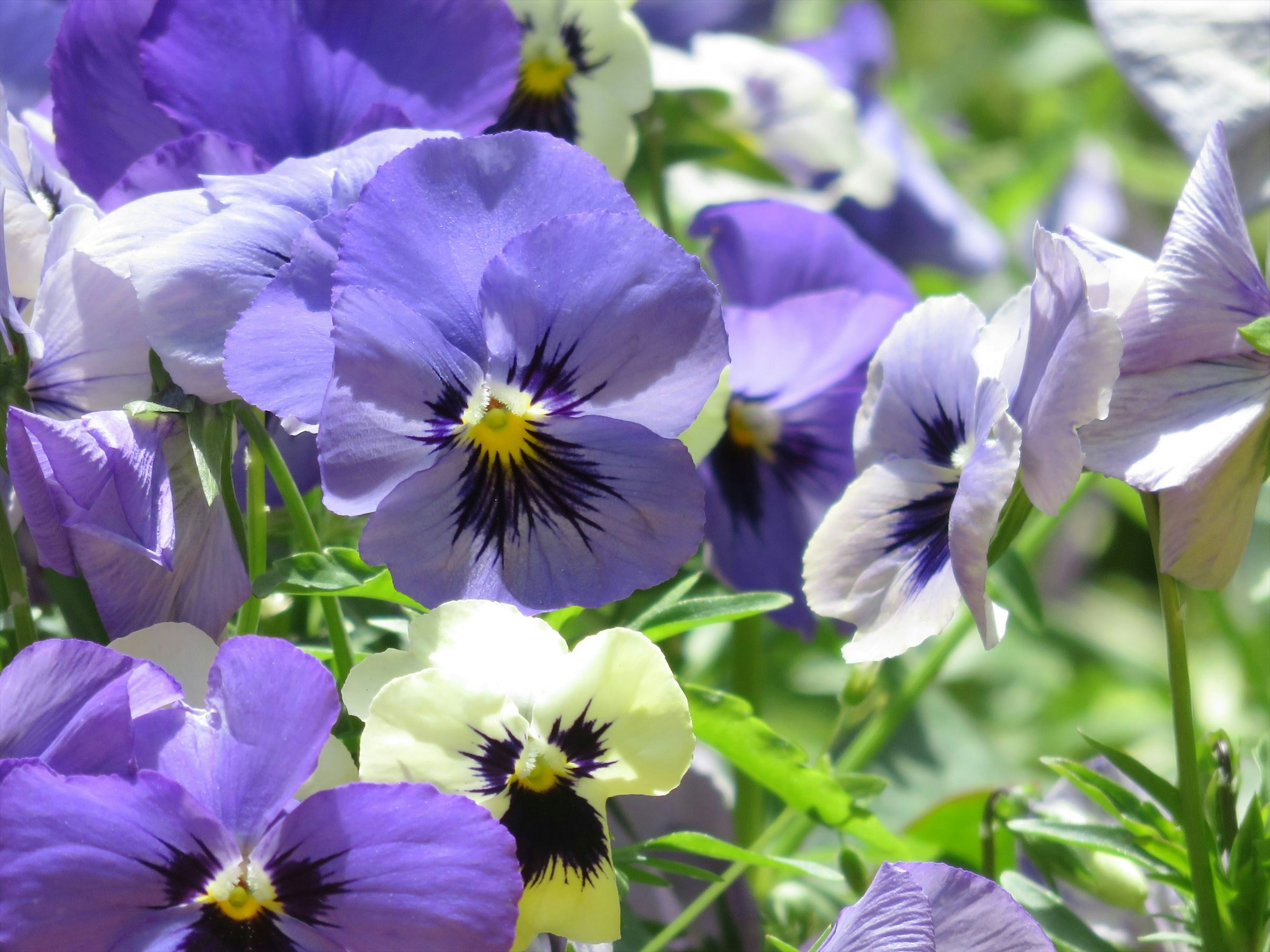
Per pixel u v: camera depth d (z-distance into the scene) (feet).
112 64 2.16
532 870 1.98
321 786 1.96
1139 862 2.11
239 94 2.15
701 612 2.09
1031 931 2.04
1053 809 2.25
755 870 2.38
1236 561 2.06
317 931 1.94
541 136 2.01
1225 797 2.11
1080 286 1.99
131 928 1.93
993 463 2.00
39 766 1.91
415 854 1.93
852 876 2.21
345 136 2.15
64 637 2.18
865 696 2.25
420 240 2.00
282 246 2.03
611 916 1.98
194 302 2.02
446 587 2.00
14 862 1.90
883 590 2.08
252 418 2.05
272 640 1.94
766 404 2.33
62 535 2.01
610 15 2.30
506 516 2.01
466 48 2.16
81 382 2.05
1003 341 2.09
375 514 1.99
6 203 2.06
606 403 2.02
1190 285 2.02
